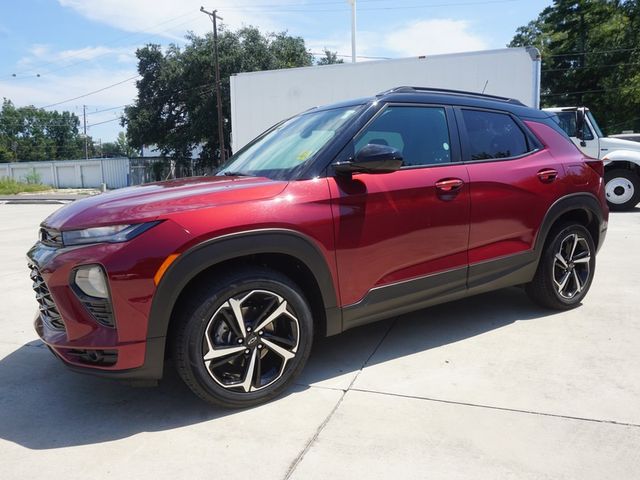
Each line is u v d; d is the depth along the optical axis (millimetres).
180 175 42688
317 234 2830
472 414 2641
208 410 2766
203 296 2557
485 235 3559
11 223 12734
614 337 3619
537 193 3803
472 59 11969
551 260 3980
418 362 3301
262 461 2293
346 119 3252
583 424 2525
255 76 14188
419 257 3262
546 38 45750
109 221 2488
